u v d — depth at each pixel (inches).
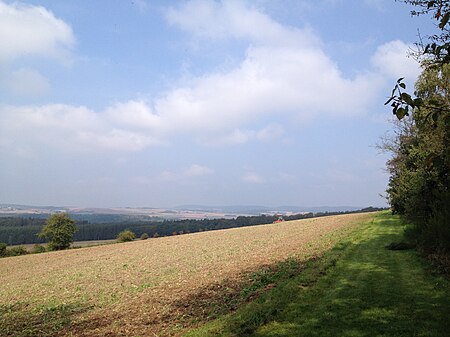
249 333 307.3
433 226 575.5
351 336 279.0
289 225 2284.7
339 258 625.9
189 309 453.4
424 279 431.5
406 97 161.0
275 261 751.1
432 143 587.8
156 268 958.4
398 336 273.4
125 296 610.9
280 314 340.5
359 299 368.2
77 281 906.1
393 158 1119.0
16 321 530.0
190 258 1102.4
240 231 2279.8
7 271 1449.3
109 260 1397.6
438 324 289.9
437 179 649.6
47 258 1878.7
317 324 308.3
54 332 438.6
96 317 486.9
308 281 462.6
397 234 933.2
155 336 359.9
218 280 628.4
